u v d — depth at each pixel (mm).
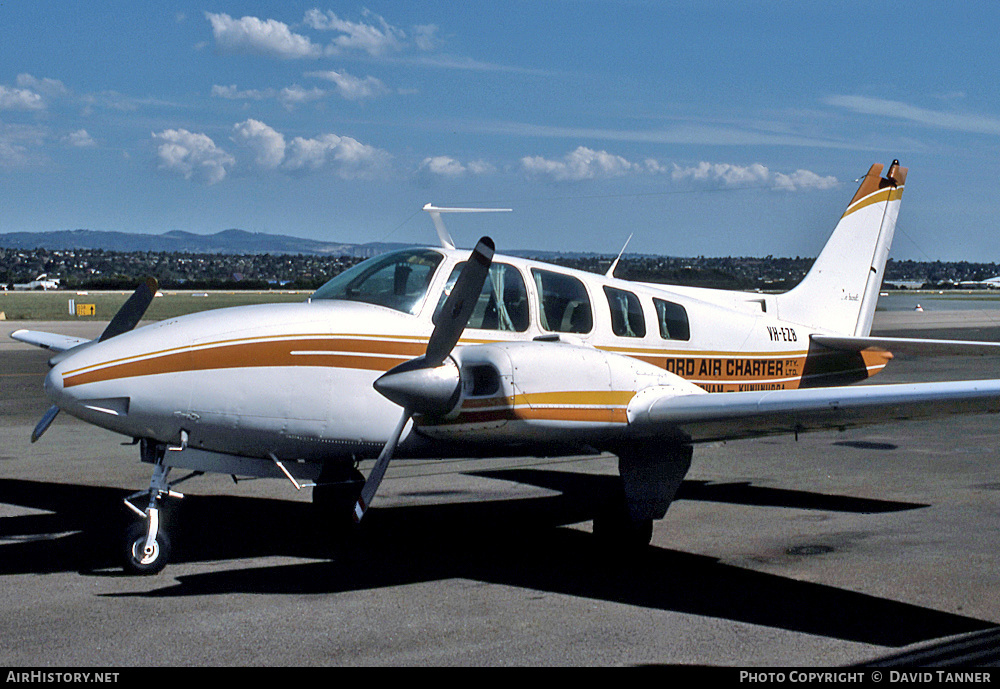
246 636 4730
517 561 6277
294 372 6070
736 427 6105
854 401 5457
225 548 6562
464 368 5750
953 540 6770
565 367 5855
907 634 4828
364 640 4684
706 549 6594
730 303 8664
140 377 5754
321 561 6227
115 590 5531
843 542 6742
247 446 6203
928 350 8719
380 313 6434
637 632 4844
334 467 6867
